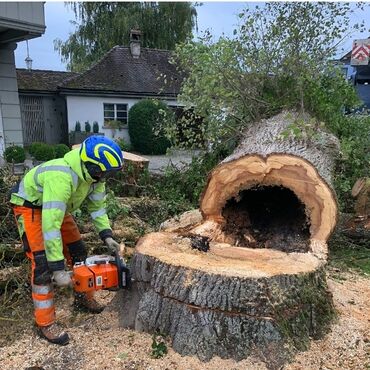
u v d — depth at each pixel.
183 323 2.53
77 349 2.67
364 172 4.96
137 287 2.82
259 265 2.62
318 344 2.63
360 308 3.16
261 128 4.61
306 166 3.23
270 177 3.31
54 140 17.42
